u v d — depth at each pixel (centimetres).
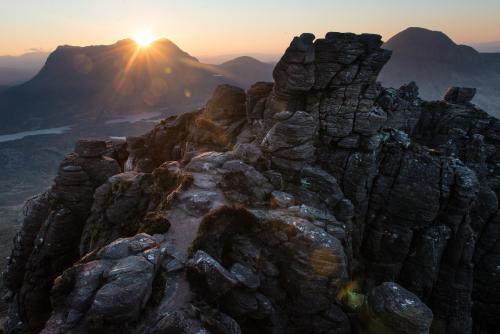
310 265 2395
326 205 3816
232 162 3722
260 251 2497
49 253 4672
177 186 3556
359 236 4450
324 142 4678
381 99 5316
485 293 4956
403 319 2312
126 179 4203
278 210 2997
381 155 4716
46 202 5284
